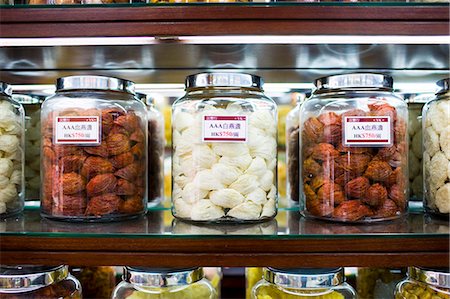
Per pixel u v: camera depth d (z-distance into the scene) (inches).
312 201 34.8
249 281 44.4
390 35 31.8
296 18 31.7
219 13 31.7
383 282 42.9
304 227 32.7
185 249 30.2
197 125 33.2
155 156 45.3
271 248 30.1
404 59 42.9
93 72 47.9
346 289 33.7
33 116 44.2
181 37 32.3
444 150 35.1
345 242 30.1
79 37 32.2
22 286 31.8
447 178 34.9
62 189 33.5
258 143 33.6
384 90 34.9
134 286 33.7
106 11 32.0
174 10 31.8
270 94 52.4
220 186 32.6
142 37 32.3
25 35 32.2
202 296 33.9
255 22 31.7
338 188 33.3
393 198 33.7
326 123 34.1
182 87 52.0
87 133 33.3
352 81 33.9
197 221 32.9
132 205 35.1
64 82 34.5
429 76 48.9
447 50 38.9
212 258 30.1
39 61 43.3
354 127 33.1
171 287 33.0
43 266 32.8
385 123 33.1
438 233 30.4
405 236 30.1
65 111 33.7
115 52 39.4
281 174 52.1
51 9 32.1
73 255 30.3
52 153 34.2
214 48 38.0
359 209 32.9
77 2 33.7
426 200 37.4
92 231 31.3
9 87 39.0
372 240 30.1
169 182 53.7
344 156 33.2
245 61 43.9
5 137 36.8
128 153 35.0
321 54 40.8
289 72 48.3
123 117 34.9
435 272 31.7
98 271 44.6
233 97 33.8
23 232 30.6
